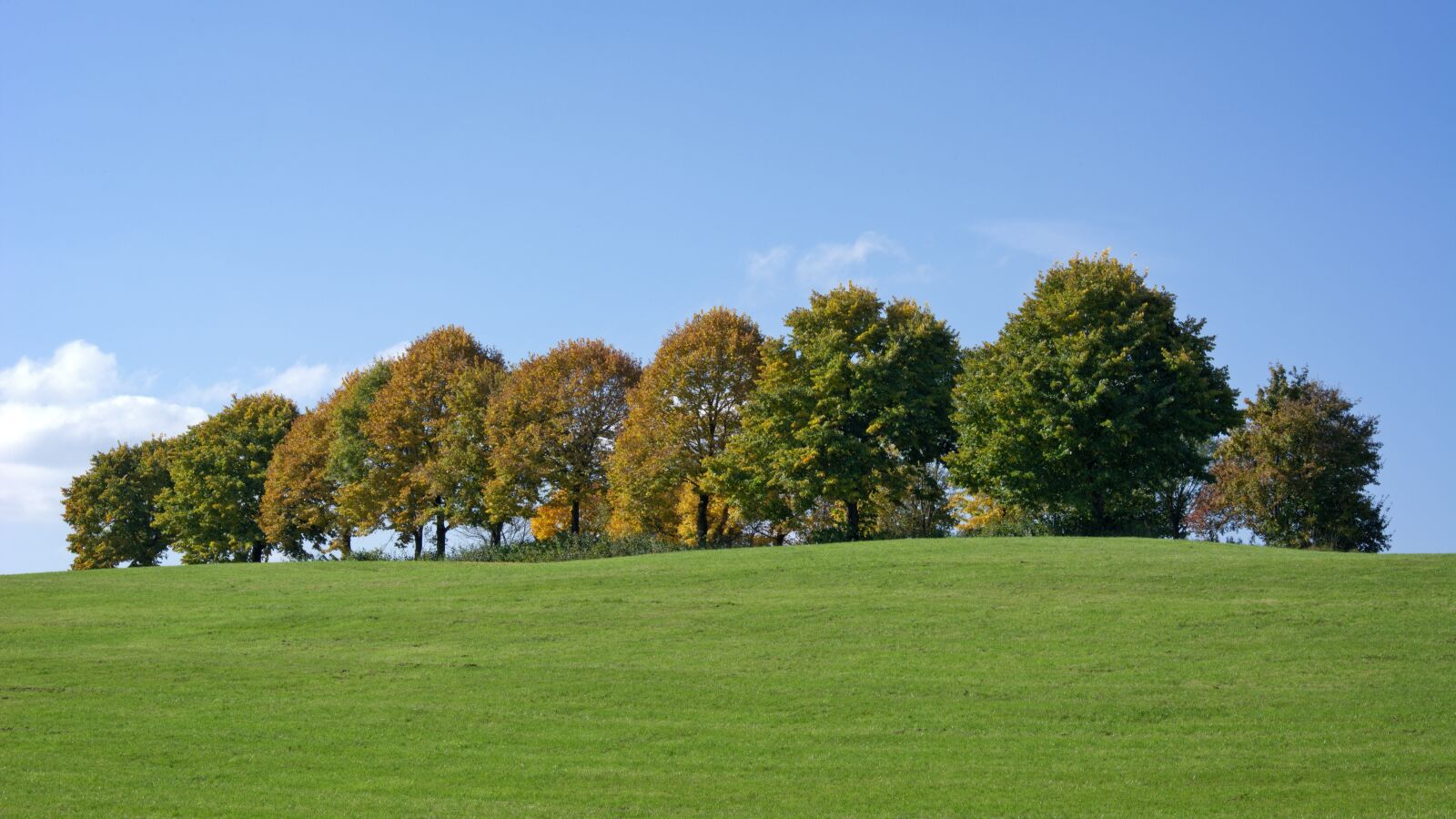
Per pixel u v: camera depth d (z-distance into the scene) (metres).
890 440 60.38
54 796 18.78
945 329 64.44
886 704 24.28
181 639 33.47
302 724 23.33
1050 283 58.19
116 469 100.69
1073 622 31.47
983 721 22.97
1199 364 54.50
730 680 26.61
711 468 62.00
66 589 45.41
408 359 75.00
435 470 68.19
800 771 20.14
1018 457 54.94
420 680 27.20
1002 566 40.34
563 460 67.38
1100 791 18.80
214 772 20.22
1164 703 23.77
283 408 93.75
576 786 19.39
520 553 61.94
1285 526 64.94
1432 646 27.42
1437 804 17.72
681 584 40.31
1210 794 18.48
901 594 36.47
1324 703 23.38
